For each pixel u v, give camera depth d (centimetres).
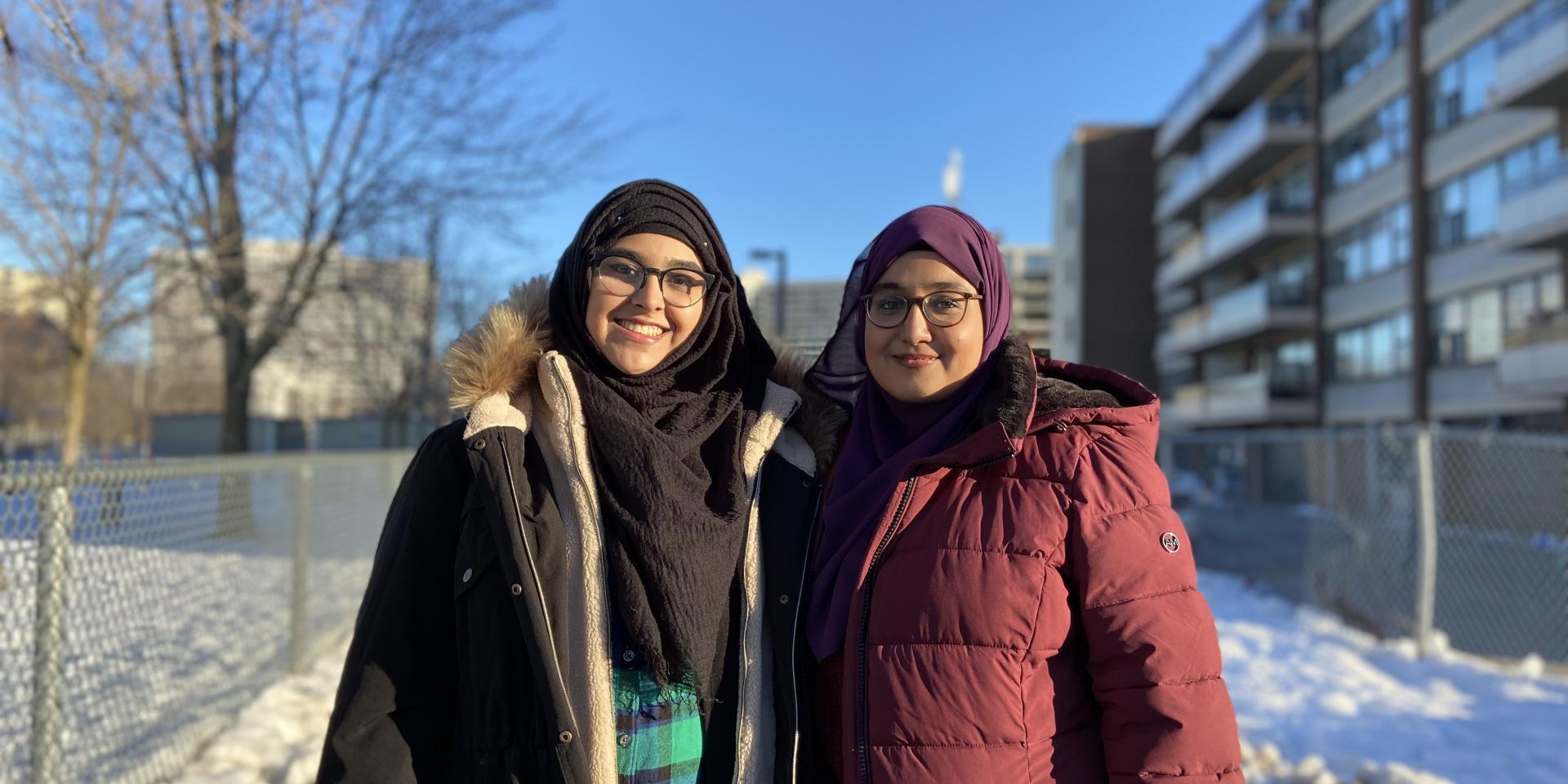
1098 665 157
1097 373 181
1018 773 150
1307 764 391
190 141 851
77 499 296
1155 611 154
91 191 798
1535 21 1827
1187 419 3597
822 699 173
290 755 379
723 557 166
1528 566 881
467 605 157
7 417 3812
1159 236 4444
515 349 166
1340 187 2852
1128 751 152
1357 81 2742
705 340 178
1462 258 2277
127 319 900
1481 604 790
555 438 164
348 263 1438
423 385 2006
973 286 176
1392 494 699
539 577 156
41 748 265
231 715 419
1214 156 3438
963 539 159
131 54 674
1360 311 2723
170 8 651
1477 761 412
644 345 168
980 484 165
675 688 161
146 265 898
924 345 172
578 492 163
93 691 303
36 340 1532
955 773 150
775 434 179
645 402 170
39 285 923
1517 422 2117
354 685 154
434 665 159
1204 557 1116
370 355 1912
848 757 159
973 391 177
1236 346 3597
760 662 168
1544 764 411
